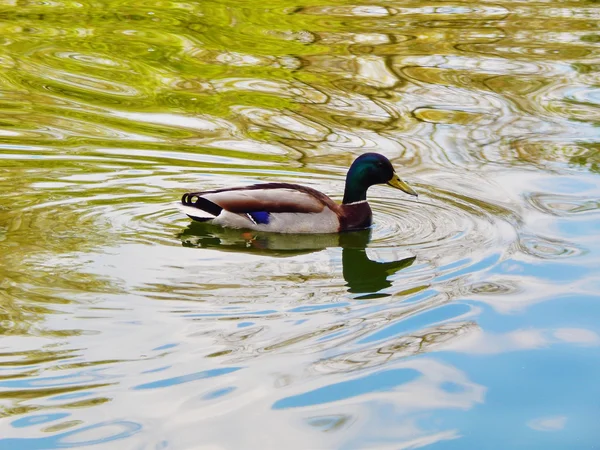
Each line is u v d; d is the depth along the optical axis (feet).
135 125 51.42
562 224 39.40
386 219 41.01
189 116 53.42
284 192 39.40
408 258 36.01
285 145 49.29
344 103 56.18
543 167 46.68
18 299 30.35
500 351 27.94
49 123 50.96
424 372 26.50
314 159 47.39
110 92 57.00
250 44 66.90
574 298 31.71
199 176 44.14
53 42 65.92
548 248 36.70
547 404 24.95
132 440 22.65
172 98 56.39
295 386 25.48
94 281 31.99
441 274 34.14
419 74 61.36
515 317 30.27
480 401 25.04
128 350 27.25
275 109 54.85
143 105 55.01
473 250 36.65
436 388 25.64
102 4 77.36
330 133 51.42
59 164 44.62
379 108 55.52
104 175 43.50
